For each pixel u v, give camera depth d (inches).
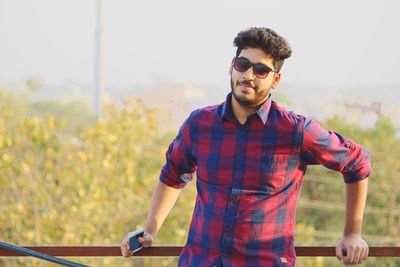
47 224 486.3
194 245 177.8
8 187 495.8
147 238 187.0
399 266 593.9
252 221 173.8
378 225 782.5
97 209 498.0
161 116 597.9
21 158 510.0
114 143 524.1
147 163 557.3
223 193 174.9
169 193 189.8
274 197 174.6
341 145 177.6
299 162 176.7
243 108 174.4
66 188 502.9
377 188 802.2
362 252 180.7
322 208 804.6
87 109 1350.9
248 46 172.4
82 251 190.1
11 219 481.7
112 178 518.6
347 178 181.2
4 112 531.2
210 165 176.4
